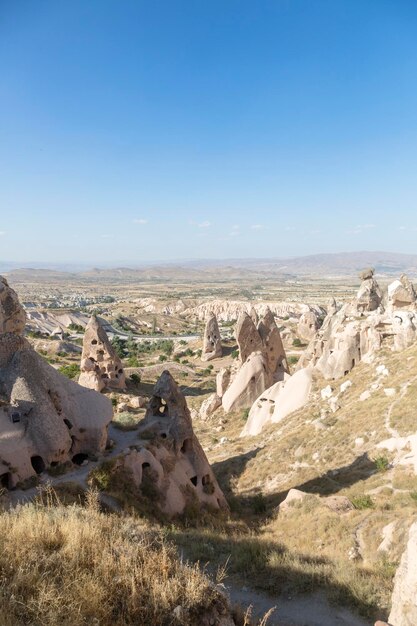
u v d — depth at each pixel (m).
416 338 48.44
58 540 9.68
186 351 123.94
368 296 67.81
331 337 56.28
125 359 123.19
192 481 30.53
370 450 34.88
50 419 25.83
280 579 16.59
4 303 44.75
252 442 48.59
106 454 27.73
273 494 34.41
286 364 70.12
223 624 8.62
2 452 23.03
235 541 21.12
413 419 35.41
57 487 23.14
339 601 15.09
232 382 64.44
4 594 7.49
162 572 9.05
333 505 26.19
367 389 45.19
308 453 39.03
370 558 19.09
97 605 7.77
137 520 22.33
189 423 32.00
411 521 20.47
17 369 26.91
